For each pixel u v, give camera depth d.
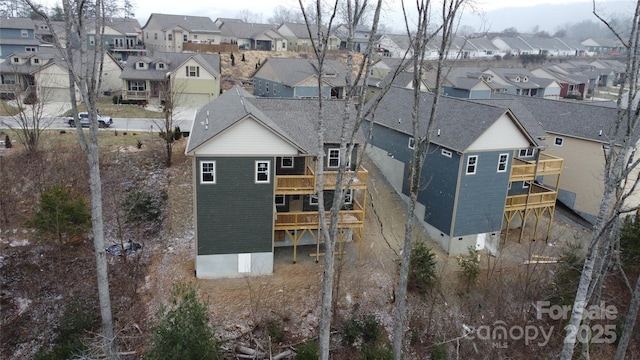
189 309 17.19
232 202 22.70
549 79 70.50
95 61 16.00
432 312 22.59
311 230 26.11
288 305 22.19
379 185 34.28
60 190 24.25
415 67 16.38
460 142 26.53
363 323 21.33
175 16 76.50
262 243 23.69
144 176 32.62
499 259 27.19
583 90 76.75
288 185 23.84
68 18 15.56
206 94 51.09
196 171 21.89
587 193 33.88
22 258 24.86
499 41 107.56
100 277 17.39
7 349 20.28
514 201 29.16
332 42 76.62
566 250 28.03
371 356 19.89
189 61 49.69
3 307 22.00
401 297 18.28
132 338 20.11
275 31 82.25
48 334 20.88
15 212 27.78
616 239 17.19
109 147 35.19
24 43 59.31
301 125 25.05
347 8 14.36
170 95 38.09
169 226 28.05
